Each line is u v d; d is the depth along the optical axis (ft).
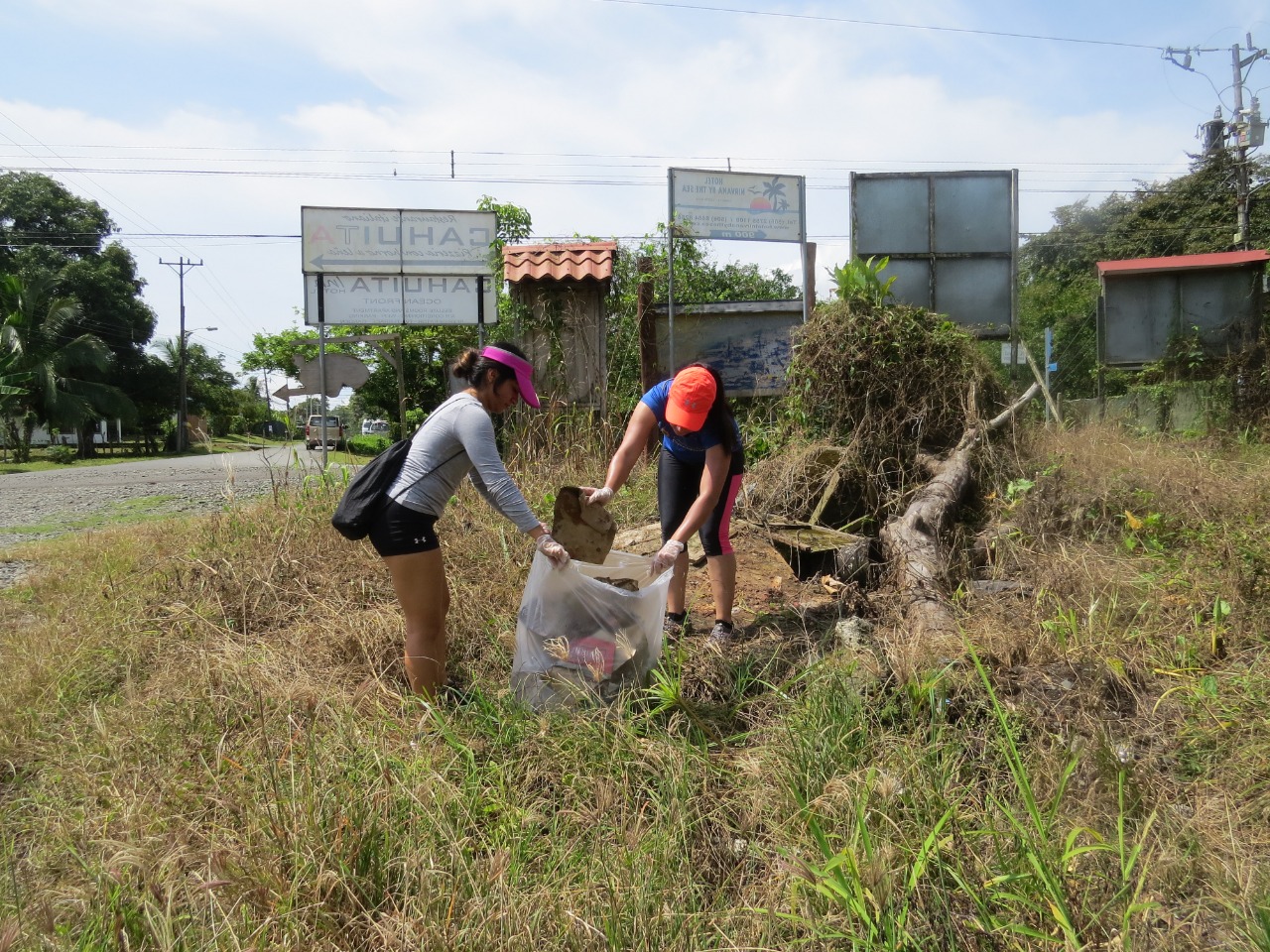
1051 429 26.55
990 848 8.02
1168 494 18.63
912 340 23.18
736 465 12.97
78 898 7.41
